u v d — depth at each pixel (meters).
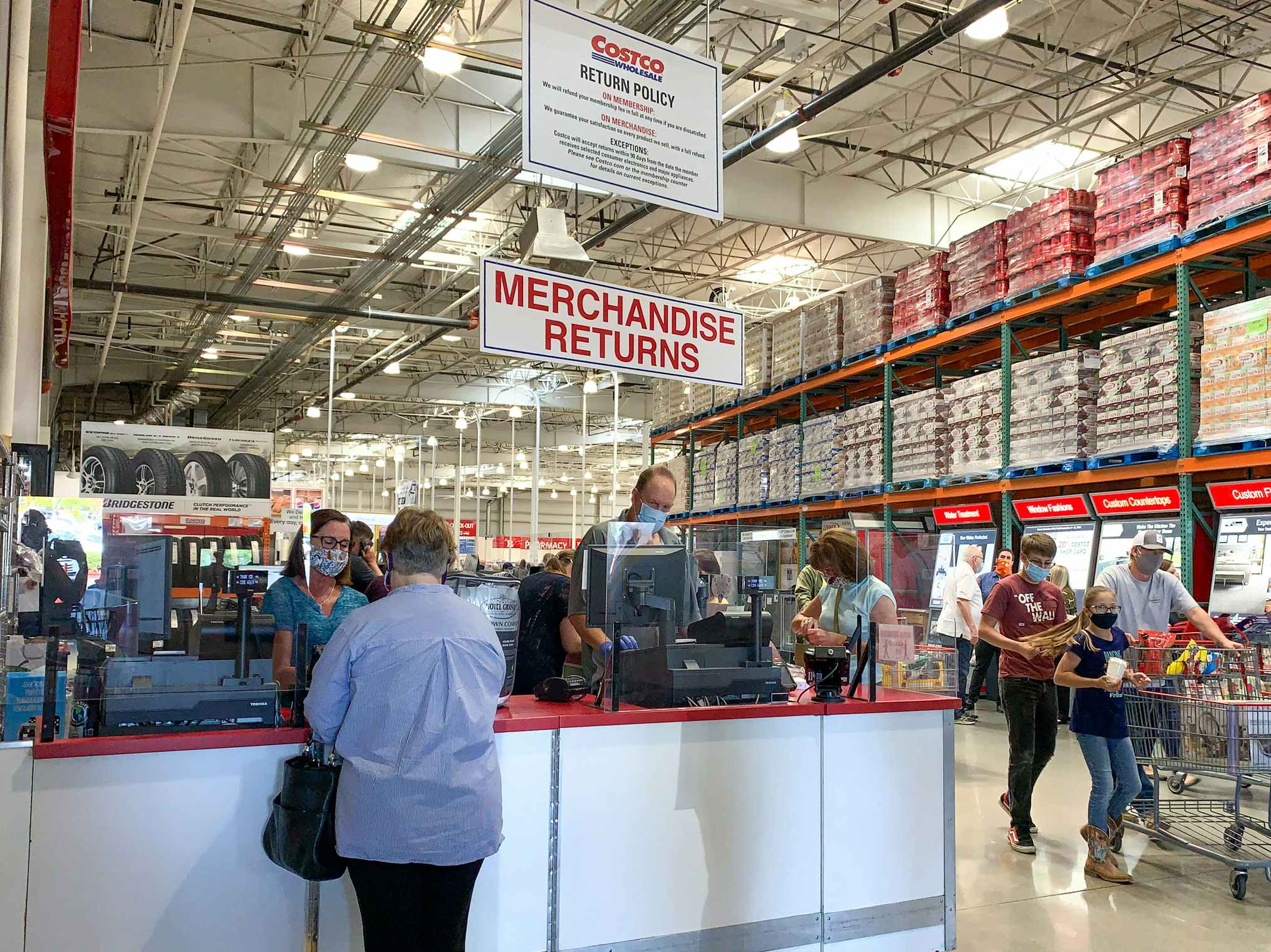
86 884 2.68
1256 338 6.13
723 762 3.50
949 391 9.12
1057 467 7.85
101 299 16.95
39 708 2.71
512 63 8.55
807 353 11.32
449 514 41.31
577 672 4.25
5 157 5.37
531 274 3.96
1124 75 11.38
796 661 4.08
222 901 2.82
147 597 3.04
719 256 17.42
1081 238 7.81
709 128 4.45
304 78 10.30
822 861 3.66
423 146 10.54
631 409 26.17
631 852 3.32
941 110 12.45
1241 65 11.30
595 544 3.85
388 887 2.41
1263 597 6.64
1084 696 4.73
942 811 3.93
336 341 20.92
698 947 3.42
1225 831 4.94
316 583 3.65
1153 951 3.82
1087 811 5.88
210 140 10.54
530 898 3.17
